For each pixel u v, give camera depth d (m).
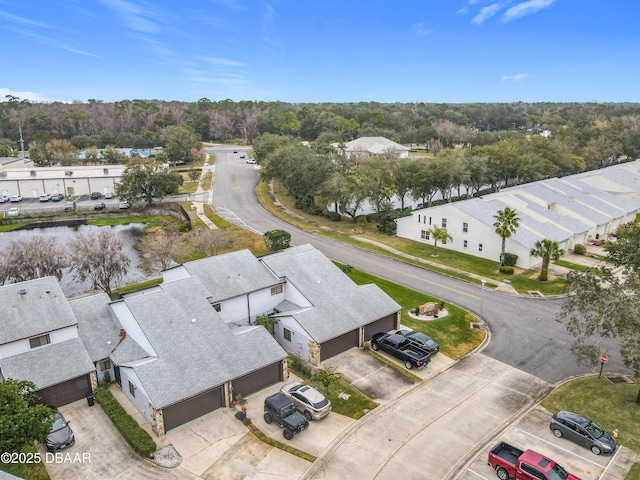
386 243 65.19
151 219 87.38
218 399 29.59
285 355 32.47
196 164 136.75
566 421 26.84
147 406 27.66
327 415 28.97
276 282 40.22
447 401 30.59
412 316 42.78
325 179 79.31
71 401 30.19
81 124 187.00
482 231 58.25
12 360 29.48
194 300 34.81
